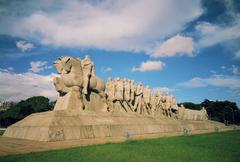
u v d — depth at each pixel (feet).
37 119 63.41
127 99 96.58
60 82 72.74
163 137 71.46
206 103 306.55
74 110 68.08
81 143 53.47
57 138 55.88
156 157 36.17
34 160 32.45
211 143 56.65
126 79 99.40
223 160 34.91
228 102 296.51
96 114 73.15
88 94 78.64
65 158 34.06
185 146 49.57
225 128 144.77
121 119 80.33
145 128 85.71
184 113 147.95
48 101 235.20
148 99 113.09
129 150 42.16
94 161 32.53
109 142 55.42
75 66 73.77
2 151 41.47
